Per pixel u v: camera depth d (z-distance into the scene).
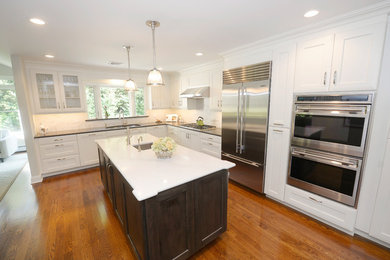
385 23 1.63
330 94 2.02
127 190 1.68
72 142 3.87
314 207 2.28
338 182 2.05
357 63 1.81
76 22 1.91
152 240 1.43
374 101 1.75
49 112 3.81
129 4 1.58
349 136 1.92
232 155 3.21
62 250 1.89
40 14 1.71
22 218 2.40
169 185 1.42
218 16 1.83
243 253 1.83
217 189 1.83
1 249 1.91
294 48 2.26
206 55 3.33
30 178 3.65
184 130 4.50
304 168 2.33
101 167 2.99
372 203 1.85
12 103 5.48
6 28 2.00
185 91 4.62
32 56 3.22
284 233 2.09
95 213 2.50
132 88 2.86
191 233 1.67
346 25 1.85
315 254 1.80
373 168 1.81
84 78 4.23
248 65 2.78
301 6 1.65
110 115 4.97
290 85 2.35
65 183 3.43
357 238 1.99
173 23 1.97
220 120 4.23
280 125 2.50
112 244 1.96
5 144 4.76
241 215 2.42
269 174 2.73
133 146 2.67
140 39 2.44
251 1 1.55
